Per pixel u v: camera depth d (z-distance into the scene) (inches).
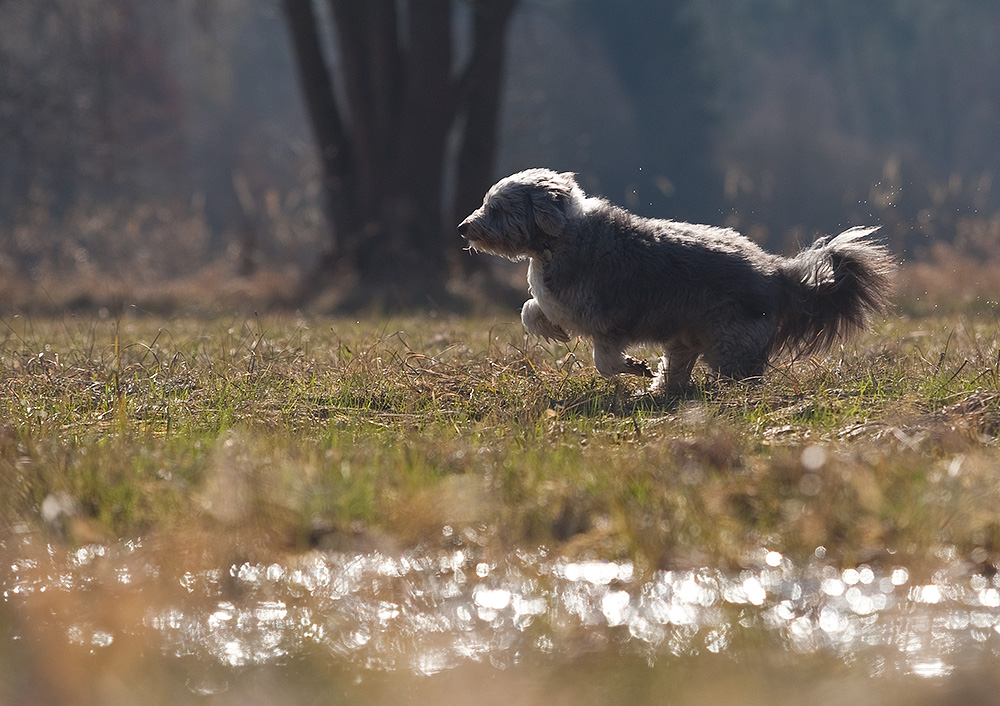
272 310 1144.8
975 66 3732.8
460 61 2522.1
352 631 225.5
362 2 1250.0
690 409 375.9
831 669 206.2
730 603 237.1
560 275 452.1
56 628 225.8
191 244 1625.2
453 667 208.5
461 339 623.5
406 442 348.8
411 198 1246.9
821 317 459.2
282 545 266.2
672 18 3024.1
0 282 1294.3
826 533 263.3
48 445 337.7
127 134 2581.2
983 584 244.7
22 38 2418.8
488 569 255.0
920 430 347.3
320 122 1295.5
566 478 300.5
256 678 204.1
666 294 439.5
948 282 1164.5
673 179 3016.7
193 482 305.1
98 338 705.6
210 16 2257.6
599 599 239.6
